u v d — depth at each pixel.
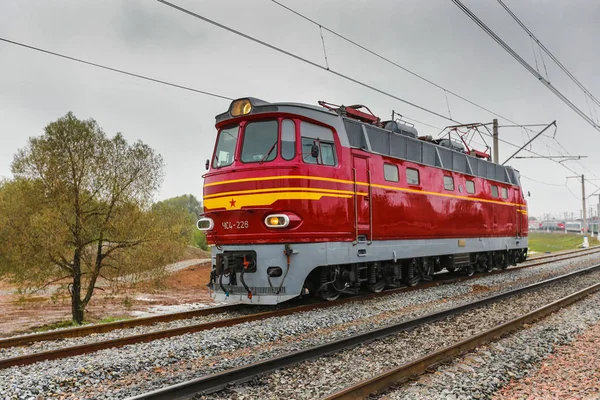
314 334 8.26
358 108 12.79
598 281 15.61
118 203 18.72
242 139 10.44
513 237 19.95
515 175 20.73
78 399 5.18
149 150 19.50
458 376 5.84
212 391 5.26
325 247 10.33
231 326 8.78
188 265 33.59
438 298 12.19
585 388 5.48
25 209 17.56
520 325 8.59
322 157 10.48
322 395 5.27
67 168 18.09
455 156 15.90
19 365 6.28
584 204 54.97
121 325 8.84
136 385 5.59
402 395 5.25
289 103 10.12
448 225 14.91
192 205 86.44
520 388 5.57
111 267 18.78
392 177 12.59
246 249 10.07
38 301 22.41
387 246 12.30
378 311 10.31
